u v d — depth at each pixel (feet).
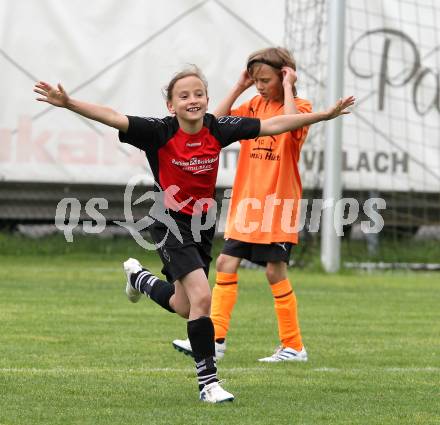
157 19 173.68
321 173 169.89
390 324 103.14
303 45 172.86
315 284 141.69
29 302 114.52
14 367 73.61
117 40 172.96
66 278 140.87
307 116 65.05
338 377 72.13
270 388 67.36
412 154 180.24
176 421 56.08
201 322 61.46
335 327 100.37
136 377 70.38
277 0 176.35
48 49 170.40
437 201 181.37
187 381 69.15
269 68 78.69
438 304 121.80
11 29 169.07
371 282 146.72
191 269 61.77
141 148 62.90
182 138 62.54
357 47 178.60
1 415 57.16
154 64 173.68
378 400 63.67
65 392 64.54
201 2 174.50
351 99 65.26
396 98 179.63
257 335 93.81
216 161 63.72
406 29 180.04
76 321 100.07
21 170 169.37
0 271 147.84
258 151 80.12
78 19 171.53
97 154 171.53
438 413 59.88
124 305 114.01
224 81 174.81
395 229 180.24
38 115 169.58
